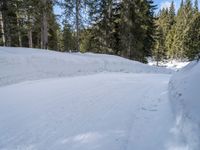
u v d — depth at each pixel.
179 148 4.40
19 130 5.75
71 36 31.72
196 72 6.89
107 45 29.38
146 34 31.48
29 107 7.54
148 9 30.80
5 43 22.86
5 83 11.46
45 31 19.94
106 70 19.56
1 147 4.93
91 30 28.75
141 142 5.00
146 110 7.10
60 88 10.58
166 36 67.44
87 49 32.53
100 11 28.42
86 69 17.64
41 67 14.60
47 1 19.80
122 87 11.16
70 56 18.14
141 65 23.84
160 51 55.78
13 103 7.98
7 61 13.20
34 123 6.18
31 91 9.86
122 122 6.20
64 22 23.97
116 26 29.64
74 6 23.62
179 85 7.26
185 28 56.97
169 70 27.14
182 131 4.75
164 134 5.12
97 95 9.26
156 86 11.59
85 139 5.24
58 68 15.62
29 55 14.96
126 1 27.66
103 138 5.27
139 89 10.70
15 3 21.02
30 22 23.88
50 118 6.54
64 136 5.40
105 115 6.78
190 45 40.09
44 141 5.16
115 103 8.07
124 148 4.79
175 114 5.77
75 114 6.87
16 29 23.56
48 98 8.68
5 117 6.62
